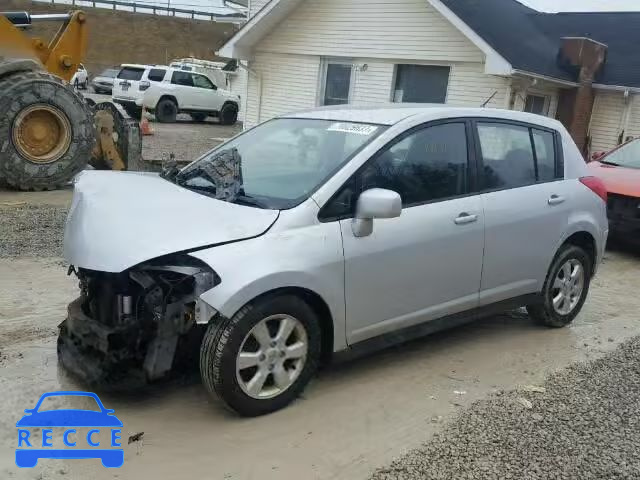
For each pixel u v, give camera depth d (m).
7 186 10.52
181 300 3.50
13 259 6.50
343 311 3.92
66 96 10.38
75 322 3.76
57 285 5.80
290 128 4.73
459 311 4.66
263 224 3.66
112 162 11.20
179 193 4.09
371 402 4.00
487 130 4.84
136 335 3.52
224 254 3.47
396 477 3.21
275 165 4.30
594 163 9.66
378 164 4.11
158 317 3.47
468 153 4.65
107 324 3.67
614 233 8.57
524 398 4.14
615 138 15.52
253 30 17.22
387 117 4.43
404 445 3.53
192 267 3.43
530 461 3.39
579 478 3.26
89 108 10.88
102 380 3.60
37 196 10.08
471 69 14.02
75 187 4.38
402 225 4.14
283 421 3.72
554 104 15.07
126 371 3.60
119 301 3.58
